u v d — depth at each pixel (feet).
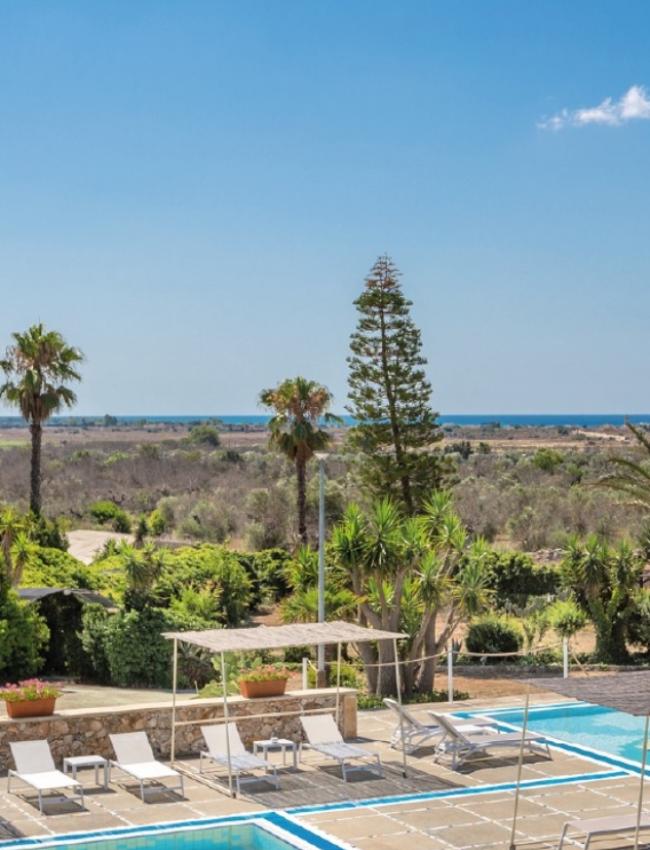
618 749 59.62
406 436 121.90
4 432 646.74
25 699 53.31
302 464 142.51
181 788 50.01
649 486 110.93
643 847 42.27
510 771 54.13
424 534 82.94
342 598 81.56
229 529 195.31
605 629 95.91
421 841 43.14
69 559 106.01
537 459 275.59
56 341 137.49
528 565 117.60
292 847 42.47
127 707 56.13
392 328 120.98
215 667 84.48
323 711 60.64
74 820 45.73
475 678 88.12
